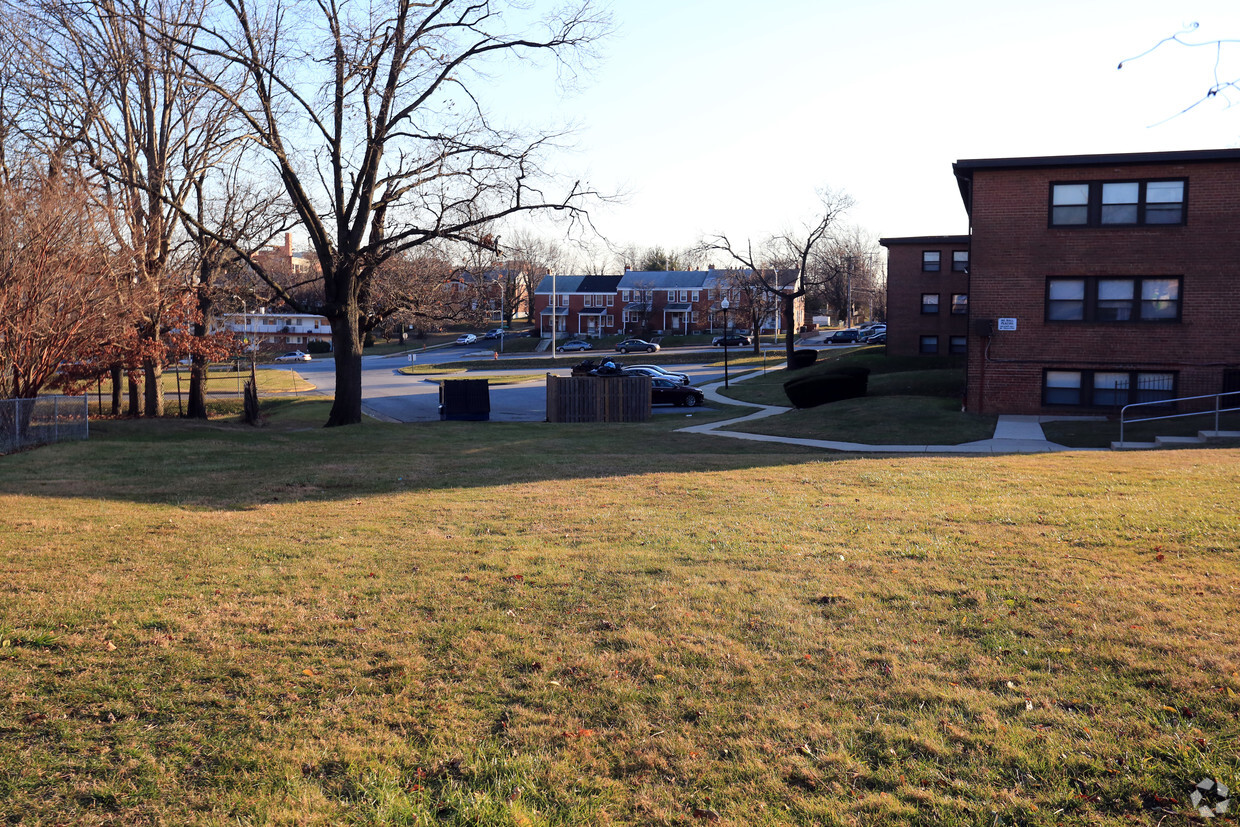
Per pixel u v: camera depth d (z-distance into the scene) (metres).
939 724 5.01
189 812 4.29
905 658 5.97
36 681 5.76
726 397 43.50
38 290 21.97
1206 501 10.86
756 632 6.57
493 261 31.27
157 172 30.52
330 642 6.52
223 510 12.37
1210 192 25.38
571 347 91.94
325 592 7.77
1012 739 4.77
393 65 25.77
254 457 19.58
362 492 14.28
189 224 29.67
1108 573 7.73
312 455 20.23
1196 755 4.46
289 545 9.74
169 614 7.09
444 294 36.94
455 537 10.23
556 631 6.70
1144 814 4.05
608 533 10.30
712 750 4.84
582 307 110.50
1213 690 5.14
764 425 28.56
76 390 30.70
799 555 8.88
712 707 5.32
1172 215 25.80
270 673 5.92
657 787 4.48
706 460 18.89
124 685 5.71
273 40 25.20
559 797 4.39
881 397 32.50
